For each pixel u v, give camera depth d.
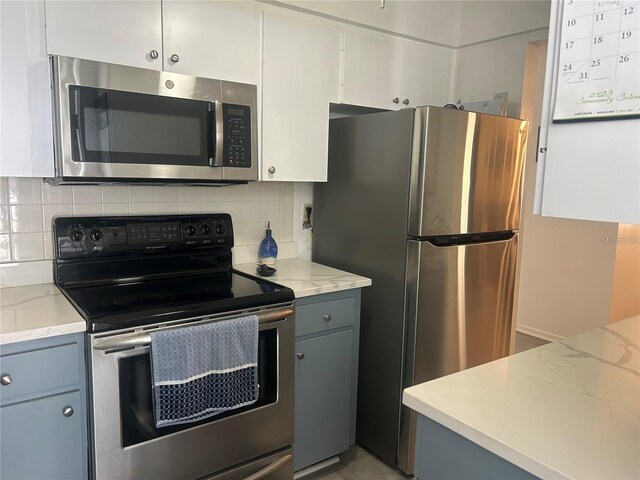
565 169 0.78
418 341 2.16
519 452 0.87
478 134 2.20
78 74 1.57
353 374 2.24
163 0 1.76
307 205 2.64
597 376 1.21
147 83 1.71
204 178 1.88
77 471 1.51
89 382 1.49
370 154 2.28
